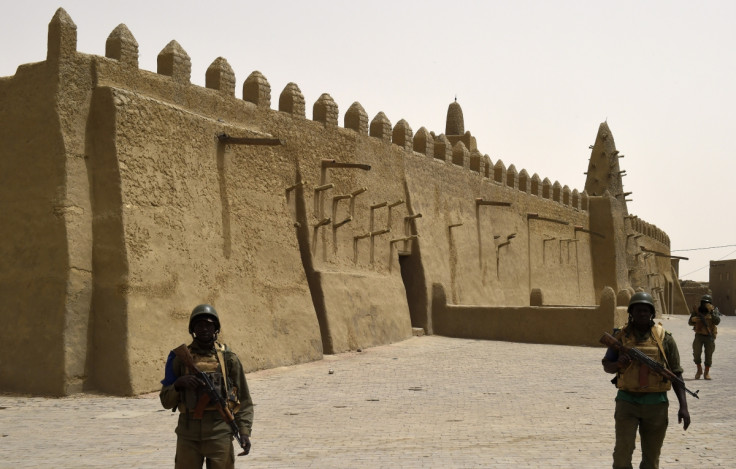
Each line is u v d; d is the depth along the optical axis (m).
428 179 26.72
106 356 13.83
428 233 26.17
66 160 13.90
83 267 13.91
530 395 13.36
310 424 10.62
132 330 13.81
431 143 27.25
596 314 22.94
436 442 9.31
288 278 18.39
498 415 11.32
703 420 10.84
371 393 13.62
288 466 8.00
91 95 14.53
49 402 12.84
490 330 24.66
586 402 12.57
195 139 16.23
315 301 20.23
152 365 14.10
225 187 16.92
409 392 13.72
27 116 14.33
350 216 22.20
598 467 7.89
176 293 15.07
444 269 26.91
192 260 15.66
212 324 5.82
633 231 43.62
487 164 31.42
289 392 13.73
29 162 14.23
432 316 25.55
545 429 10.18
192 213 15.86
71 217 13.84
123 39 15.23
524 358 19.42
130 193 14.37
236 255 16.95
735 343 25.88
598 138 42.41
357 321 21.39
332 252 21.30
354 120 23.03
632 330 6.96
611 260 40.22
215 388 5.68
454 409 11.90
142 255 14.34
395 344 22.64
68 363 13.46
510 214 32.59
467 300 28.34
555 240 36.50
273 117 19.47
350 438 9.60
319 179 21.08
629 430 6.72
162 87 16.03
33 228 14.04
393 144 24.86
